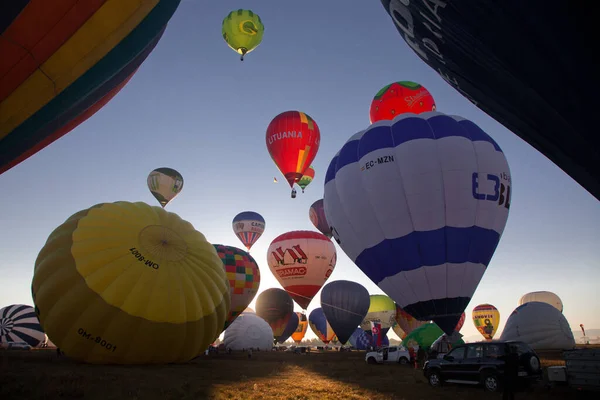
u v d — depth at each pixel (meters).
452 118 17.50
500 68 7.30
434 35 8.59
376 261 16.91
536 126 7.65
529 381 10.17
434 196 16.00
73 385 9.42
